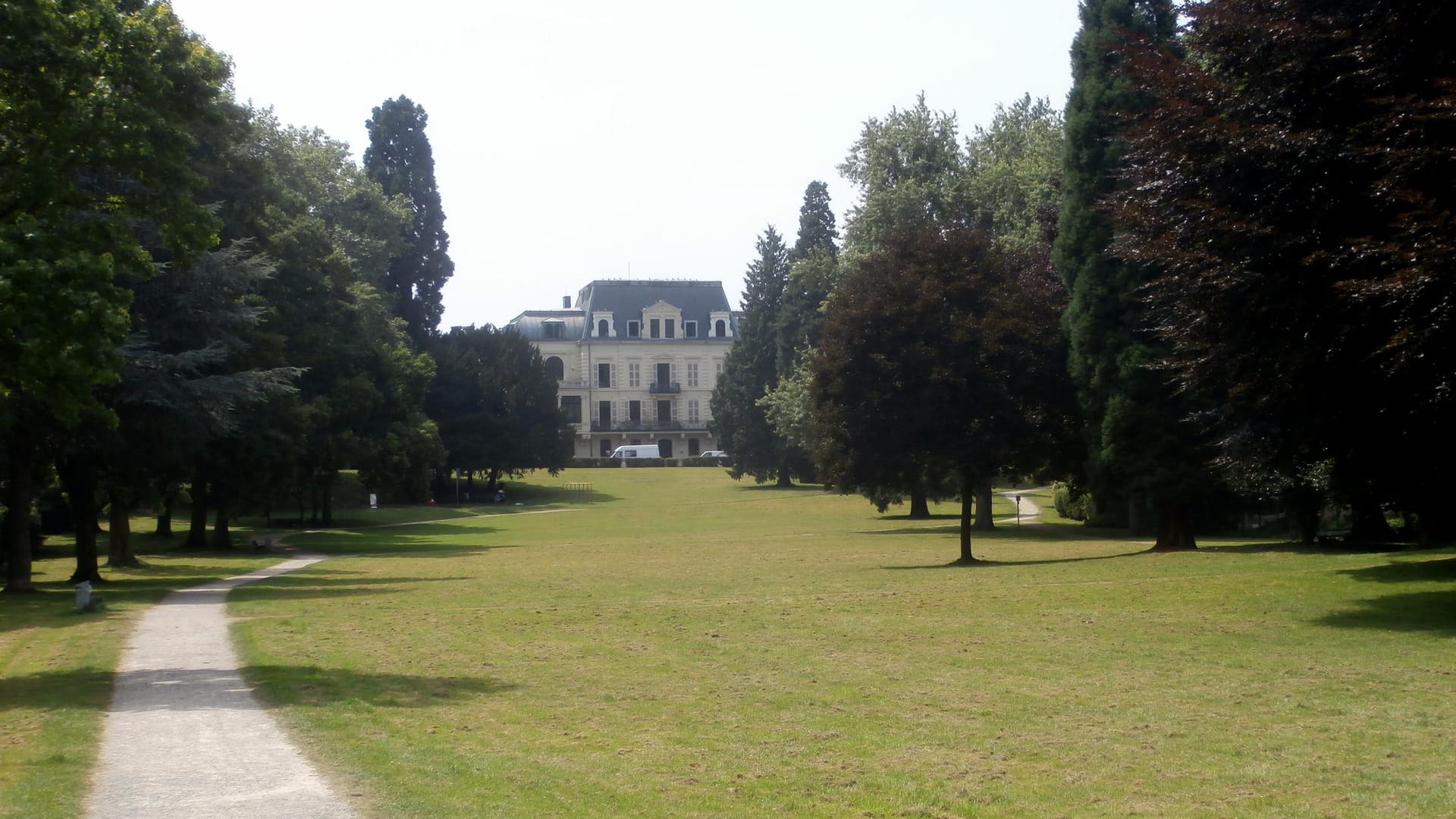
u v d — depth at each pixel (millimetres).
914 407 34781
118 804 8867
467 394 92812
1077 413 36125
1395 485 26531
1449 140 17266
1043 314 35875
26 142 16859
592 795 9250
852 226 62219
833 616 22109
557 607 24797
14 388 23688
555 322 144500
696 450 144125
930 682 14797
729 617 22219
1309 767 10203
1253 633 18344
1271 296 19766
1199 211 20172
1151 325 32719
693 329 145625
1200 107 20516
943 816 8789
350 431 51594
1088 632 19062
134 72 17438
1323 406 21406
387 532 66500
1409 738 11266
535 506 92250
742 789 9516
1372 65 18891
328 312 48594
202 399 30391
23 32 16094
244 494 41188
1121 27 24219
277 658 17141
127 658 17344
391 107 85062
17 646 19203
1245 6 20281
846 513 78062
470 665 16484
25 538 30297
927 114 61250
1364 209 19016
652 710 13078
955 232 35875
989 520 57750
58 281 15484
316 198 68938
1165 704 13133
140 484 34219
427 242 85625
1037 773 10125
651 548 50094
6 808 8727
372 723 12164
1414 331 17234
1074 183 34719
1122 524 57281
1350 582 23797
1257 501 44594
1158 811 8906
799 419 71438
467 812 8609
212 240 18438
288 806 8773
